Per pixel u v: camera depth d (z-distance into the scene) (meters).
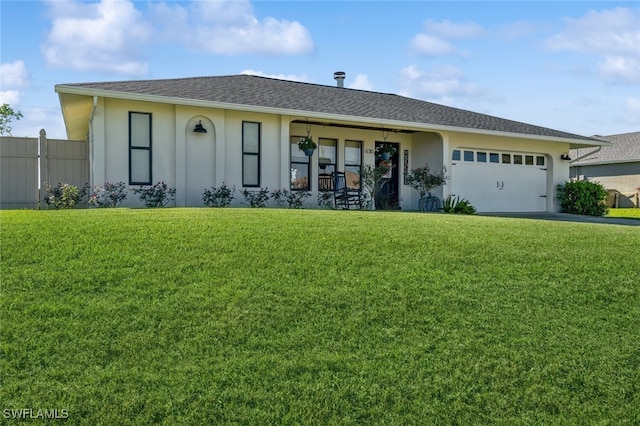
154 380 3.53
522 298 5.04
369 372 3.75
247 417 3.26
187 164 12.52
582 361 4.01
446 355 4.00
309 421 3.27
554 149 18.31
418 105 17.77
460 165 16.38
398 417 3.35
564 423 3.38
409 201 16.92
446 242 6.76
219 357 3.83
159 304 4.53
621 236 7.74
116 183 11.83
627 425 3.39
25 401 3.26
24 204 11.95
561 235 7.66
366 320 4.47
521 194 17.80
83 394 3.35
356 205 15.49
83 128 16.64
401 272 5.54
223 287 4.92
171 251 5.82
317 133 15.41
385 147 15.55
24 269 5.13
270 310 4.53
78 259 5.46
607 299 5.12
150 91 12.00
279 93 14.74
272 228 7.16
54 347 3.82
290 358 3.87
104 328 4.10
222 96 12.95
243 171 13.16
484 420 3.38
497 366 3.89
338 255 5.97
